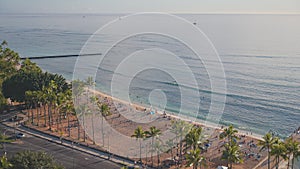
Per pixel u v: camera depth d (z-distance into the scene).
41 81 137.25
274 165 92.06
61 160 90.69
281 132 129.50
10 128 114.12
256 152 103.62
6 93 132.12
